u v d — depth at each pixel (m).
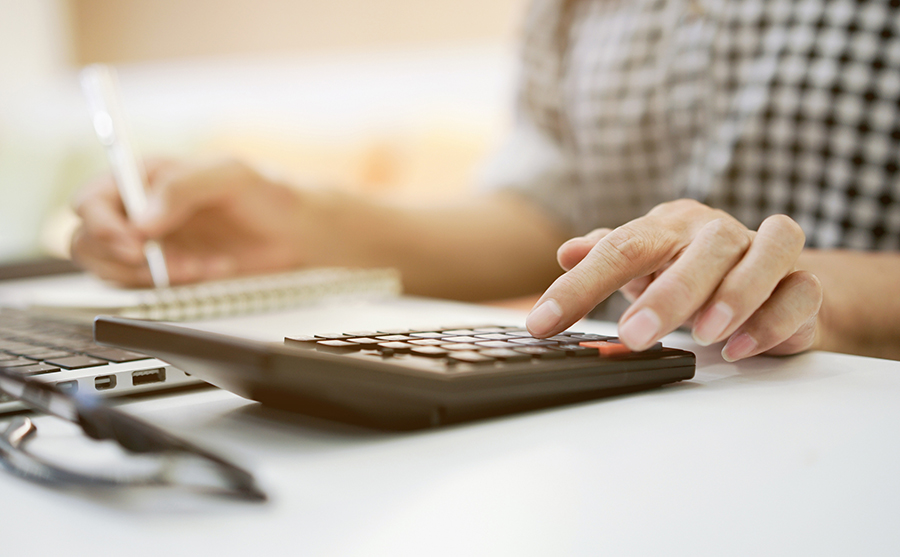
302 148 1.88
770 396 0.26
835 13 0.58
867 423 0.23
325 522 0.16
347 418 0.23
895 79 0.56
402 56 1.87
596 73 0.79
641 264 0.29
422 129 1.78
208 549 0.14
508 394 0.23
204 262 0.65
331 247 0.72
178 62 2.22
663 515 0.16
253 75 2.09
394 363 0.22
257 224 0.67
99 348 0.30
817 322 0.34
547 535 0.15
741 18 0.64
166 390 0.27
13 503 0.16
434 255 0.77
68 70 2.38
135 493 0.17
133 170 0.59
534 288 0.84
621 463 0.19
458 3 1.78
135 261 0.59
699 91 0.68
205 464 0.16
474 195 0.93
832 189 0.58
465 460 0.19
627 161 0.77
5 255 0.77
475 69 1.77
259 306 0.48
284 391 0.22
